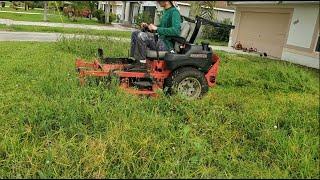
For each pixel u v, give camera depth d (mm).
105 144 3371
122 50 9625
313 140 4020
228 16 24469
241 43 18922
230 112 4965
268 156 3629
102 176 2975
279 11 16062
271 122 4668
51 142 3479
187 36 5879
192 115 4555
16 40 9602
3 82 5465
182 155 3369
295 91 7977
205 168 3137
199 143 3535
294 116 5074
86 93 4762
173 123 4293
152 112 4387
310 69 12812
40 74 6082
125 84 5465
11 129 3623
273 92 7496
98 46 9758
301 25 14680
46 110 4016
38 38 10234
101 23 16391
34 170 2996
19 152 3273
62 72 6117
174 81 5648
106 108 4242
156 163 3230
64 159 3127
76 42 9789
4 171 3023
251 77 8727
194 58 5766
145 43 5633
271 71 9250
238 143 3939
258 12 17594
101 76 5375
